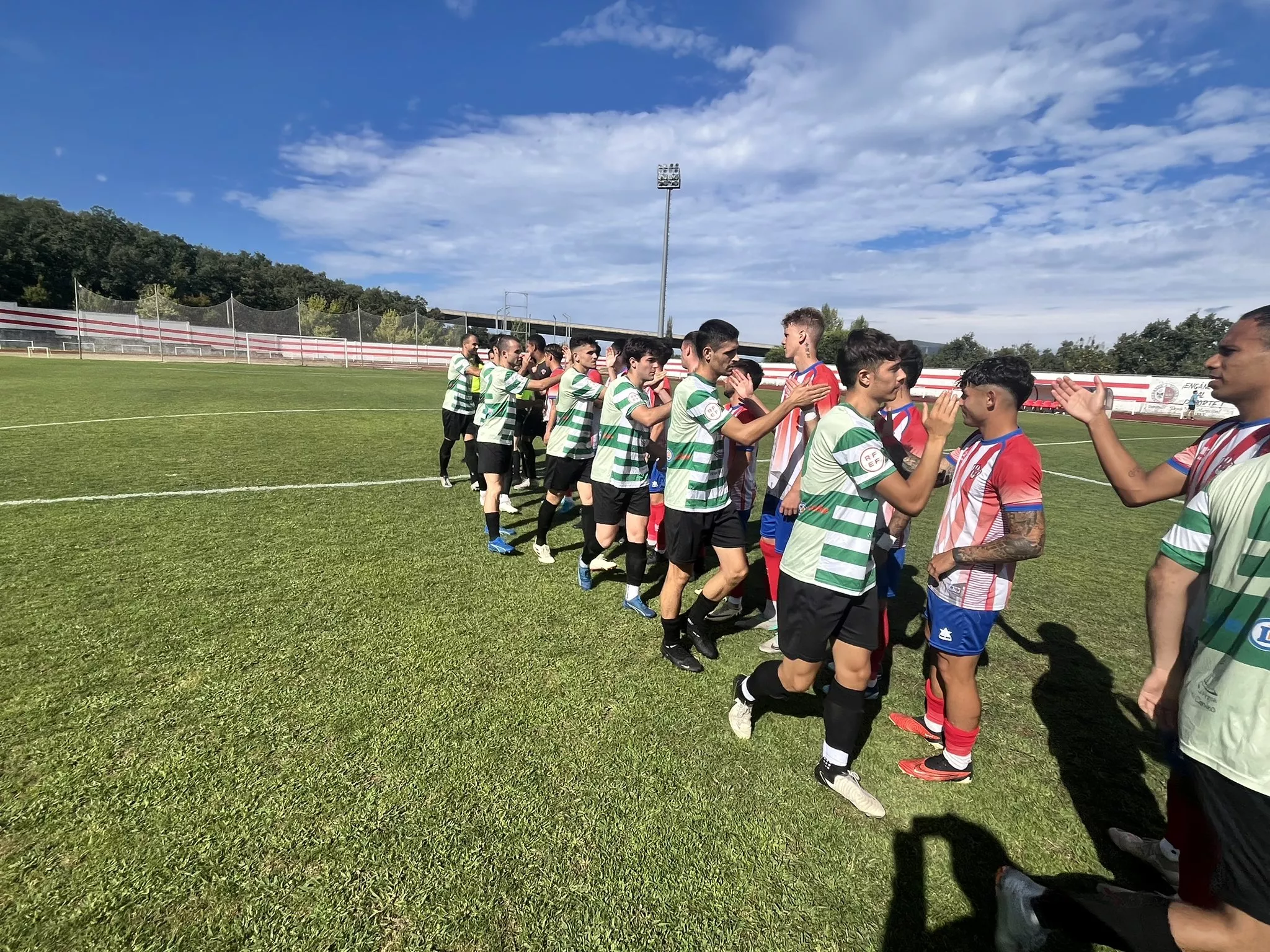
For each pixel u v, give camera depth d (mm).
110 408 12031
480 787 2248
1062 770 2623
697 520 3104
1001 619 4277
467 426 6820
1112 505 8281
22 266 49750
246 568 4223
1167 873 2010
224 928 1659
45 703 2578
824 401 3303
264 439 9586
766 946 1721
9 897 1707
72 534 4723
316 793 2158
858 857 2066
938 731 2727
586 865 1938
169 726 2479
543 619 3744
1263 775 1255
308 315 42938
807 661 2316
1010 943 1705
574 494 7234
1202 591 1660
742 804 2264
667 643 3289
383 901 1768
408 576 4266
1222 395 1628
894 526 2994
